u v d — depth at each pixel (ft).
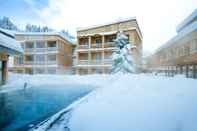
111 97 21.62
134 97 20.15
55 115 20.63
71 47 109.50
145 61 80.64
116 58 62.23
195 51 45.93
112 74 62.95
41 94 41.29
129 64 61.52
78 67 88.22
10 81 52.70
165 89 22.21
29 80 61.67
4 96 37.17
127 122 14.16
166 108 15.58
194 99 16.58
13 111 25.49
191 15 60.13
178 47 57.88
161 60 74.13
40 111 25.35
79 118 16.60
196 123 12.55
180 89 21.24
